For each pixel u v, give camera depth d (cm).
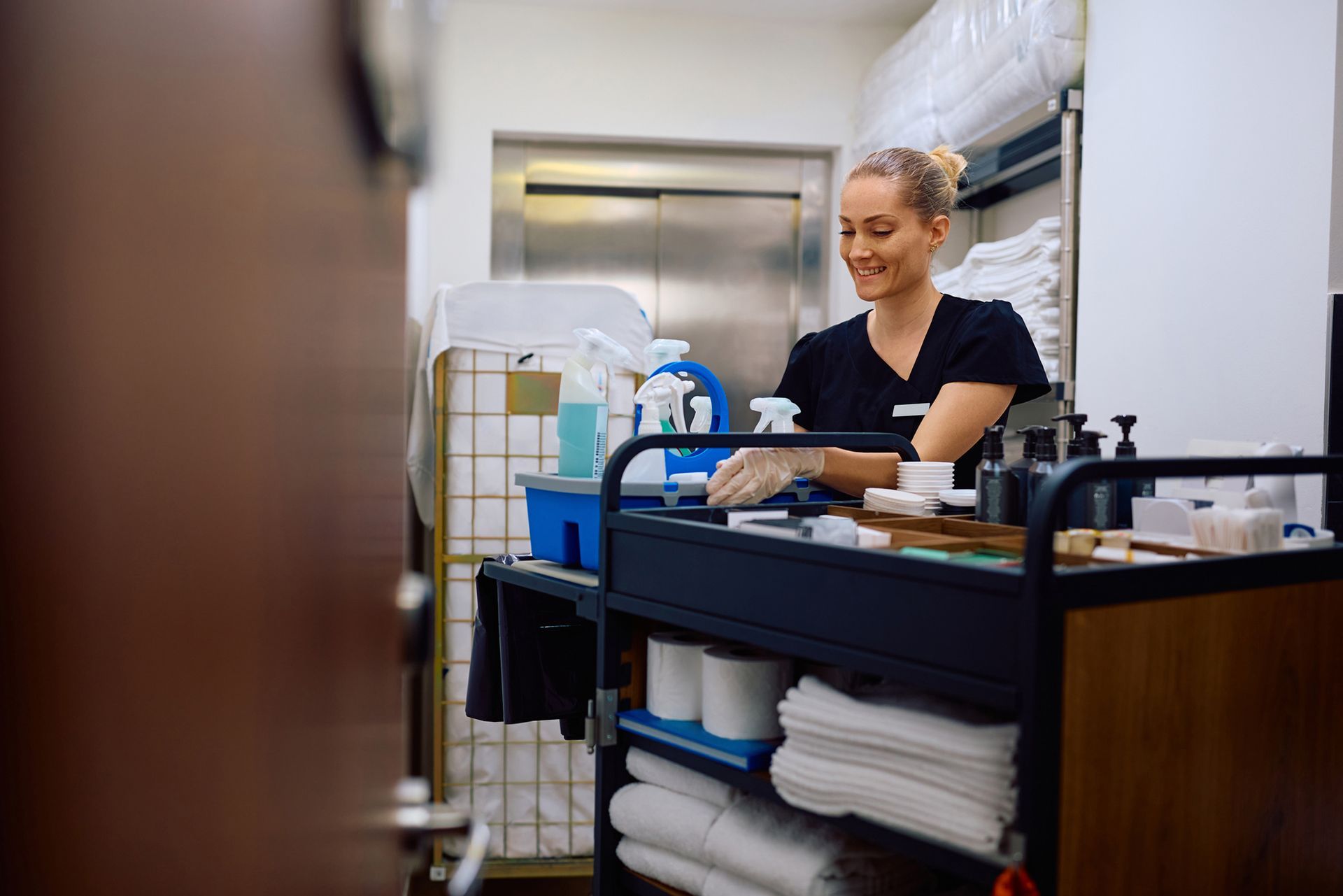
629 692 125
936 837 83
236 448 37
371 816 54
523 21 385
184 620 35
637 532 116
